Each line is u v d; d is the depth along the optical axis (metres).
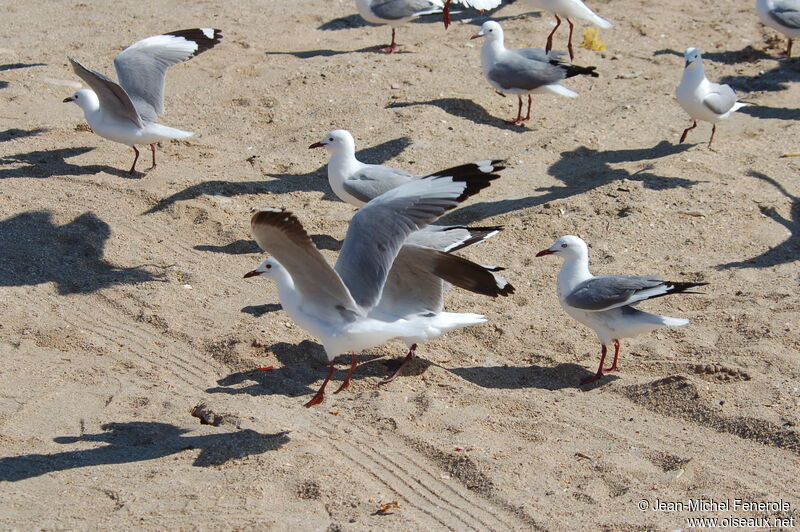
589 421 7.79
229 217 11.43
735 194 11.76
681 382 8.12
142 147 13.20
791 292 9.72
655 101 14.61
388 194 7.43
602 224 11.19
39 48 16.47
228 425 7.64
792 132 13.41
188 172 12.47
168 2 18.88
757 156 12.75
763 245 10.77
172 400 8.03
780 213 11.36
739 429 7.55
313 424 7.69
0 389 8.11
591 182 12.22
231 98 14.65
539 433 7.57
